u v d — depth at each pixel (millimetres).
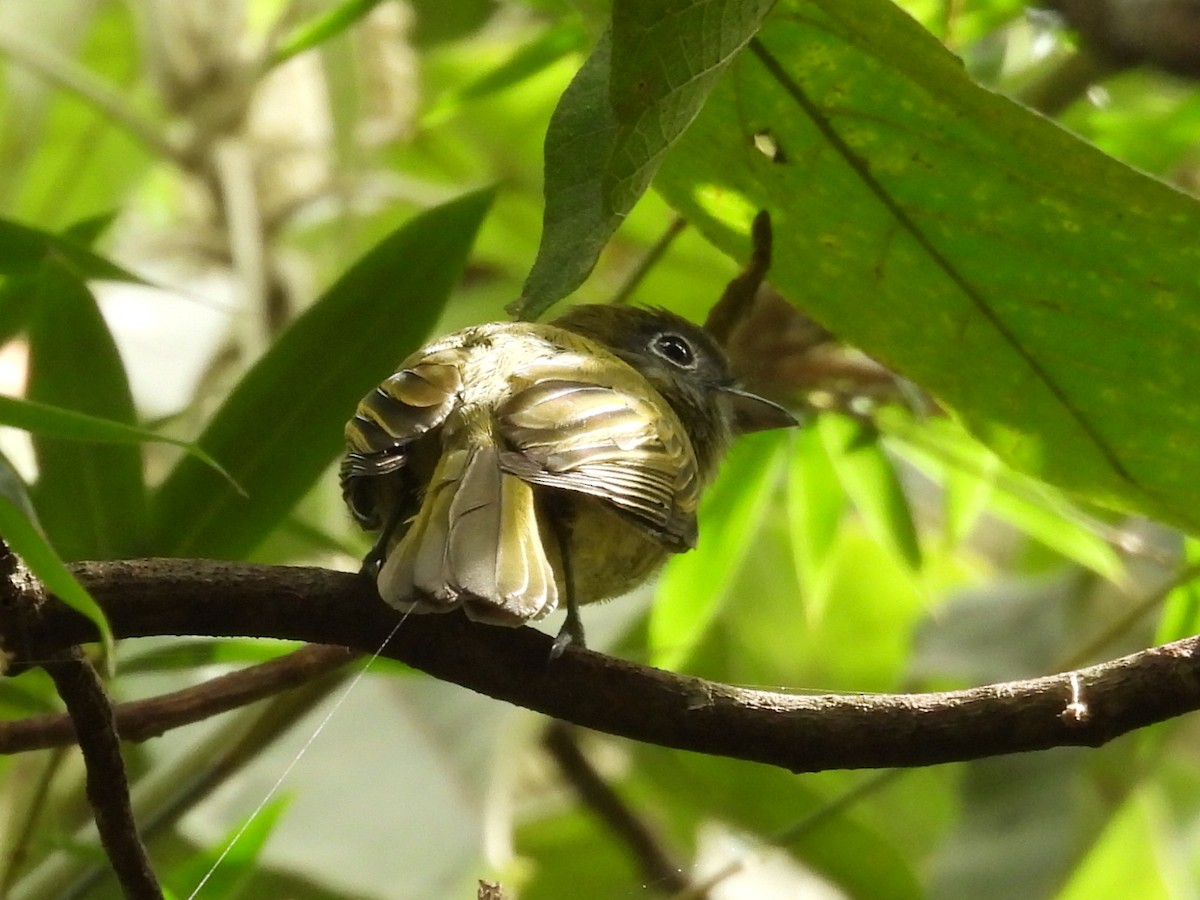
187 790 1374
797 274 1330
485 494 1279
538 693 1273
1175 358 1313
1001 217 1306
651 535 1292
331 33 1414
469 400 1301
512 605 1263
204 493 1344
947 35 1410
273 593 1270
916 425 1451
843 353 1454
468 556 1268
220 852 1345
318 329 1340
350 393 1344
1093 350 1317
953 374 1331
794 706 1271
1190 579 1418
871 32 1286
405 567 1267
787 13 1288
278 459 1345
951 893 1454
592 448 1293
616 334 1392
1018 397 1329
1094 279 1308
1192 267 1299
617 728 1273
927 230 1313
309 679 1330
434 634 1273
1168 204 1288
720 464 1398
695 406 1388
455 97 1450
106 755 1263
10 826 1420
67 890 1380
